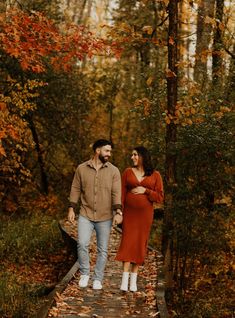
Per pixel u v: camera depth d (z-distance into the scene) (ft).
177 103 37.11
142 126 74.13
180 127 38.68
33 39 35.88
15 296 33.94
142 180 25.89
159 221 58.95
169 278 38.70
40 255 49.88
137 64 79.92
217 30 45.68
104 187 25.11
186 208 38.60
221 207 39.42
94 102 82.53
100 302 24.90
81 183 25.44
